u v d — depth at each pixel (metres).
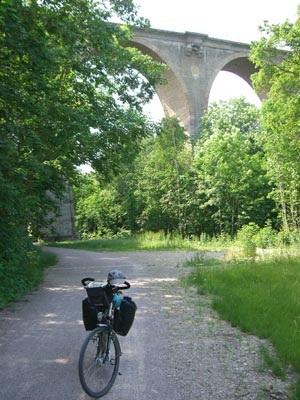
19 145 11.49
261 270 12.30
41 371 4.91
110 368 4.52
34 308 8.34
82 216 56.09
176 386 4.52
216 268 13.23
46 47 10.74
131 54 17.80
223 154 34.28
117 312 4.62
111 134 16.80
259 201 34.69
